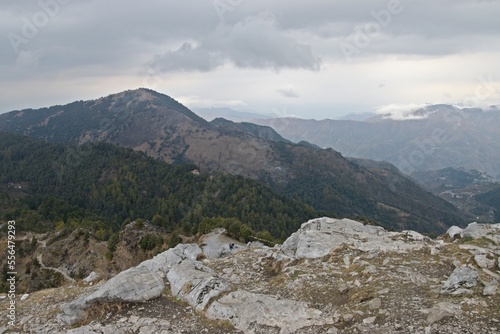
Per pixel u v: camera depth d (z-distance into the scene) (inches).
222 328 695.1
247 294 765.3
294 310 706.8
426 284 753.0
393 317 634.2
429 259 898.1
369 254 954.1
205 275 872.9
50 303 906.1
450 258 882.1
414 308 653.3
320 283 825.5
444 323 594.9
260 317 701.9
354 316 661.3
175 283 876.6
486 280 727.7
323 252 1021.2
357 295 733.3
